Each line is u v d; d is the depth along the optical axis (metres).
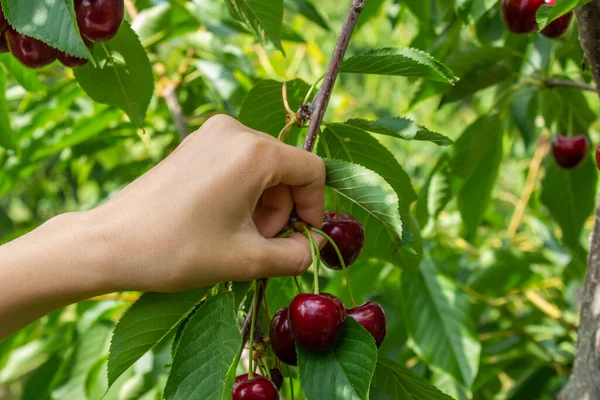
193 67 1.06
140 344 0.61
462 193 0.98
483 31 0.98
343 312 0.60
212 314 0.59
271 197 0.63
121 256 0.58
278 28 0.77
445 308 0.92
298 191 0.62
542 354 1.07
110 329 0.97
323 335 0.59
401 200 0.75
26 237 0.59
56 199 1.74
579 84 0.88
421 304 0.93
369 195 0.61
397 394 0.66
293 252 0.61
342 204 0.75
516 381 1.12
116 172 1.20
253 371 0.63
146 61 0.79
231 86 1.01
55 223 0.60
